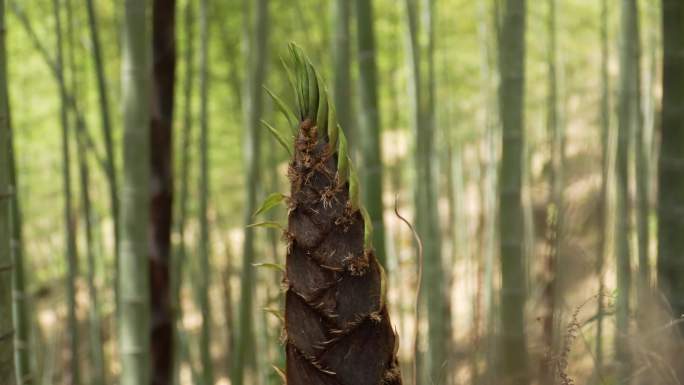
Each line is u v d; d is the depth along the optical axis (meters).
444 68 8.62
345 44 3.16
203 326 5.66
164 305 2.50
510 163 3.44
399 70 9.38
